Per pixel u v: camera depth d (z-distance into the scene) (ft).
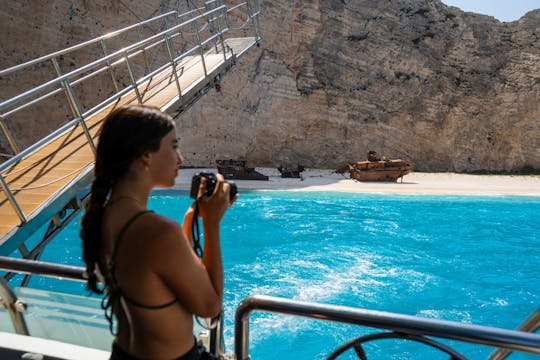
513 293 30.83
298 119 107.24
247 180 79.82
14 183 19.25
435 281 32.83
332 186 73.82
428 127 107.24
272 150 106.93
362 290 30.76
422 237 45.34
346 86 107.86
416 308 28.09
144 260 3.65
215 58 44.57
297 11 102.89
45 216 17.33
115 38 86.48
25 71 77.56
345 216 53.67
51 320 7.78
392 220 52.24
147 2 89.51
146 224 3.74
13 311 7.93
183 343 4.11
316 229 47.91
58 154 21.99
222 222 50.42
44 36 78.48
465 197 64.69
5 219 16.65
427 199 63.26
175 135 4.27
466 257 38.93
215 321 5.74
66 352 7.38
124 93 25.02
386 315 4.86
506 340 4.33
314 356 22.04
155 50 91.40
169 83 35.17
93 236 4.03
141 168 4.01
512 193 68.08
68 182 18.95
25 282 19.10
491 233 46.98
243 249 40.75
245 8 98.43
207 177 4.35
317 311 5.12
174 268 3.67
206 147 98.17
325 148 108.88
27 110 78.18
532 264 37.09
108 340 7.48
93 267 4.12
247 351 5.76
